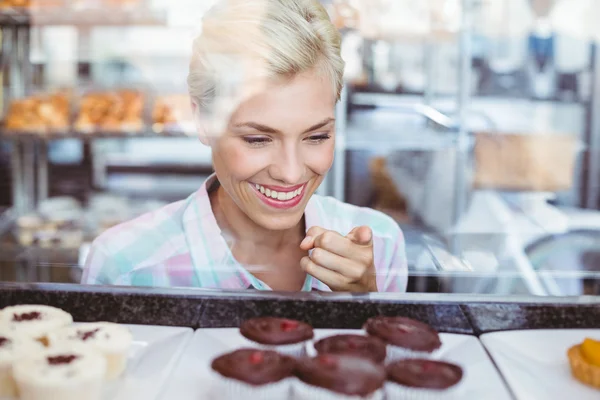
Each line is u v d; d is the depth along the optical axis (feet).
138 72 9.47
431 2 8.91
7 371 2.87
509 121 9.57
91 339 2.95
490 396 2.66
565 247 6.40
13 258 7.79
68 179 9.49
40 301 3.44
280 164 4.09
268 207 4.25
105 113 9.31
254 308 3.34
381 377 2.58
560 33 10.39
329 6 8.57
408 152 8.30
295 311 3.33
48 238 8.03
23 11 9.17
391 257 4.65
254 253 4.46
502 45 10.16
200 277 4.41
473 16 9.39
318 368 2.61
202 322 3.29
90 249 4.66
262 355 2.77
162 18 9.16
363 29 8.60
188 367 2.87
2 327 3.11
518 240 6.14
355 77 8.56
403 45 8.82
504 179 8.25
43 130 9.27
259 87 3.89
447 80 8.99
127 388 2.71
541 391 2.69
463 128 8.69
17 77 9.57
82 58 9.54
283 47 3.80
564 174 8.63
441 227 7.10
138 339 3.07
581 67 10.68
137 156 9.61
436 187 7.82
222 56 3.96
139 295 3.43
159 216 4.71
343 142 8.02
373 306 3.32
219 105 4.06
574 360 2.81
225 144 4.12
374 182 7.63
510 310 3.33
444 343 3.07
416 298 3.37
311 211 4.75
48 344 2.97
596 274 4.35
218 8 3.90
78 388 2.64
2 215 8.84
